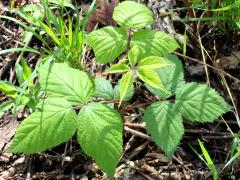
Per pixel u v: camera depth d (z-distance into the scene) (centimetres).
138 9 30
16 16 41
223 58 36
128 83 25
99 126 26
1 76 37
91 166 30
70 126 26
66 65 28
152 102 31
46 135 26
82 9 39
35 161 31
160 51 28
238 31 36
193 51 37
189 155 31
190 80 35
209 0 34
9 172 30
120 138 25
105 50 29
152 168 30
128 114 33
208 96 28
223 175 29
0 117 34
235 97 34
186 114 28
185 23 38
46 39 39
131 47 29
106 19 38
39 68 28
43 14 38
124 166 30
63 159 31
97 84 30
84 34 34
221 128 32
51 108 26
